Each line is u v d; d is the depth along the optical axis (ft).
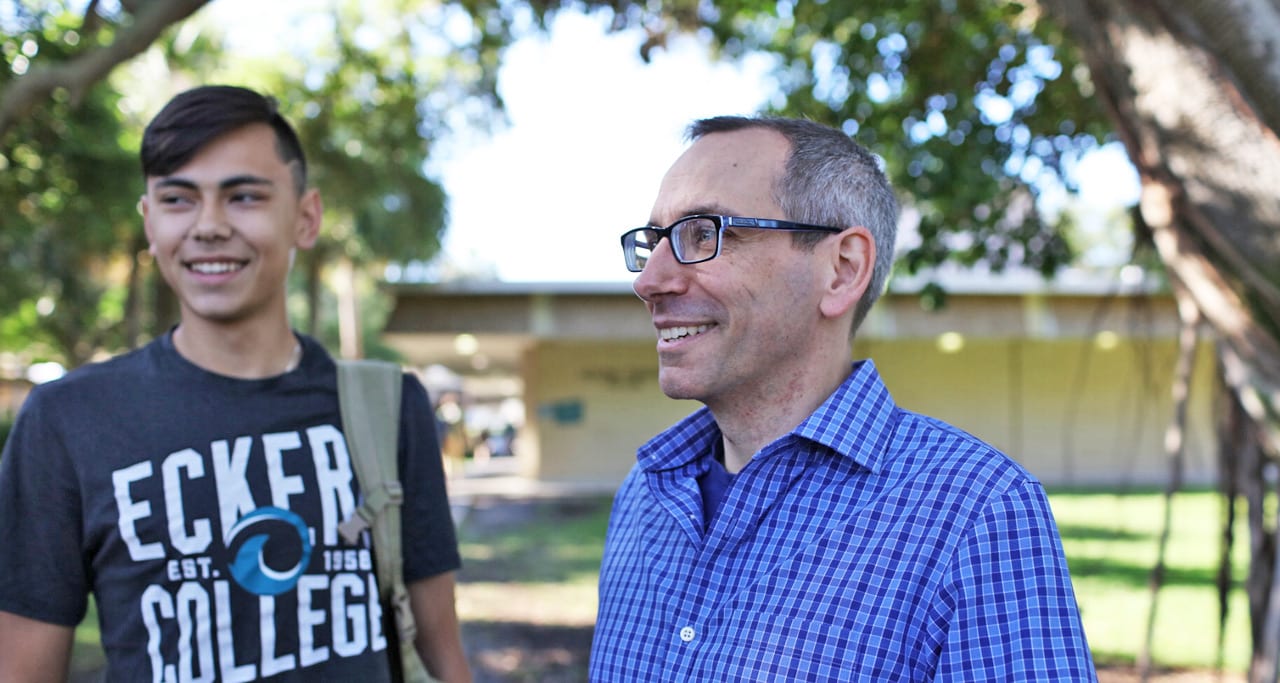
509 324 57.77
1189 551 34.09
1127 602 26.11
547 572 33.37
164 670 6.21
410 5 30.76
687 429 5.77
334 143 43.73
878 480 4.89
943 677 4.39
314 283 72.18
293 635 6.44
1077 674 4.23
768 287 5.17
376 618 6.78
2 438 46.37
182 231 6.68
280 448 6.72
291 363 7.08
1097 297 56.90
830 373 5.40
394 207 62.08
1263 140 8.45
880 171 5.65
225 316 6.69
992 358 67.46
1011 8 18.69
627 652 5.28
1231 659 20.47
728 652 4.79
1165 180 9.85
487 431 115.55
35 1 18.12
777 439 5.14
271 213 6.85
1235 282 10.15
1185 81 8.76
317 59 36.11
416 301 58.23
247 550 6.46
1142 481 61.82
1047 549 4.47
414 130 35.32
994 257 20.59
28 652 6.33
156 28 15.37
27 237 37.32
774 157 5.29
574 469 67.77
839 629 4.58
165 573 6.32
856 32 19.47
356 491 6.88
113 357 6.98
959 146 19.07
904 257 20.21
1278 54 7.78
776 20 22.71
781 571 4.83
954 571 4.49
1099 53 9.88
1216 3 8.02
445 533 7.42
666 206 5.41
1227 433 12.27
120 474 6.39
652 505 5.75
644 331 58.29
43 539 6.36
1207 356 60.34
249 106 6.86
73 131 23.35
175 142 6.64
